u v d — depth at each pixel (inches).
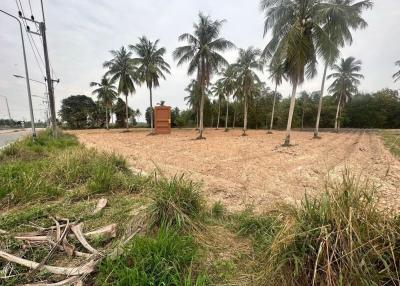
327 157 417.1
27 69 525.7
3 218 135.8
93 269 89.7
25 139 514.0
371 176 257.8
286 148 554.6
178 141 761.0
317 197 106.2
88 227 129.7
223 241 117.9
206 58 821.2
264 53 633.0
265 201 183.8
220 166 335.0
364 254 71.4
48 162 250.1
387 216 82.6
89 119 2326.5
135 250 92.9
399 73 1052.5
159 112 1147.3
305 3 544.4
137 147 580.1
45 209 149.5
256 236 117.4
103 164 237.6
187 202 136.0
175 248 95.9
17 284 85.4
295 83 598.9
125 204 161.6
